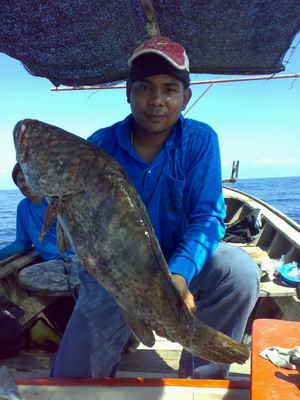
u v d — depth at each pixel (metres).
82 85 2.33
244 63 2.21
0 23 1.67
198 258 0.93
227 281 1.04
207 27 1.87
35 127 0.86
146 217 0.76
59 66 2.05
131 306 0.77
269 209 2.65
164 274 0.74
